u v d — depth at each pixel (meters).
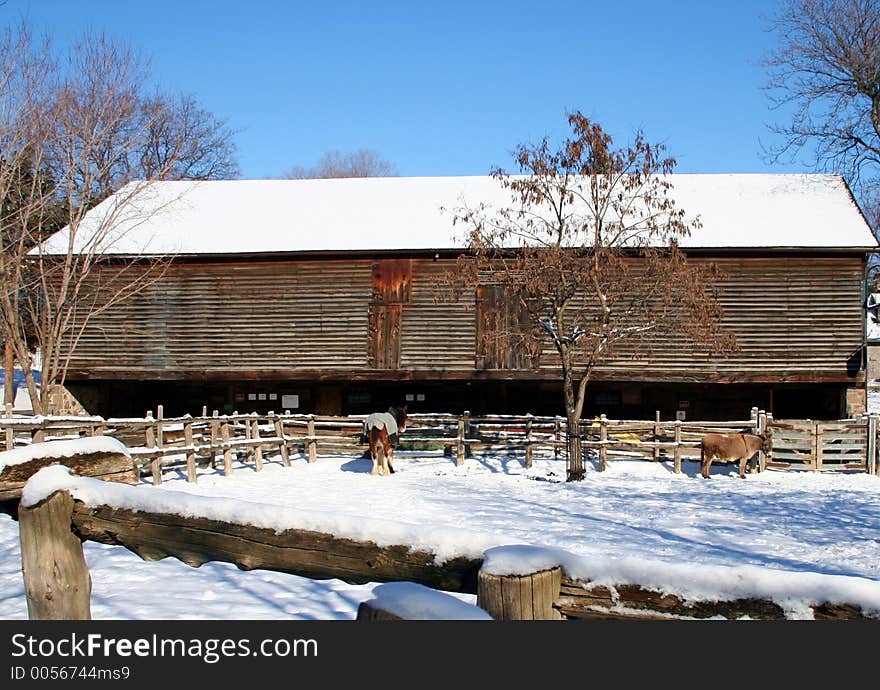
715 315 19.81
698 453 21.38
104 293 26.41
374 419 20.20
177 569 8.55
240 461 21.95
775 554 10.41
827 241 24.44
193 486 17.36
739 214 26.78
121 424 16.91
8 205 22.94
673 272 19.00
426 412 28.03
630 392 27.30
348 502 15.02
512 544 3.16
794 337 24.59
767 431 20.41
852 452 20.72
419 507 14.32
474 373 25.14
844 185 28.95
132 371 26.38
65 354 26.52
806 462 20.78
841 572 9.31
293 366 25.97
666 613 2.90
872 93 33.38
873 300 43.44
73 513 4.23
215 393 28.67
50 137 22.64
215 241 26.75
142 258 25.61
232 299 26.44
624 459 21.89
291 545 3.63
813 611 2.72
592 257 19.73
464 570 3.23
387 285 25.88
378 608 2.87
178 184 32.06
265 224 28.05
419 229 26.94
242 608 7.03
